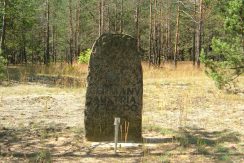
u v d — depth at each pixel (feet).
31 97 46.32
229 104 42.80
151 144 27.20
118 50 28.14
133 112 28.19
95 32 159.94
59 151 25.44
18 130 30.73
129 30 170.09
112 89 28.22
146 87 57.36
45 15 136.87
